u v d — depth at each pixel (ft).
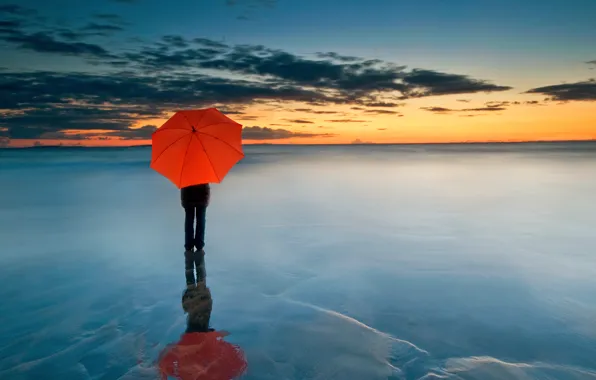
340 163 98.02
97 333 12.61
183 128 16.46
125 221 28.86
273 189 45.57
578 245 22.25
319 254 20.77
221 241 23.29
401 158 121.19
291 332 12.58
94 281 17.07
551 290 15.90
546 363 10.81
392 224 27.58
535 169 71.00
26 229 26.25
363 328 12.83
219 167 17.07
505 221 28.37
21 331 12.76
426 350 11.50
